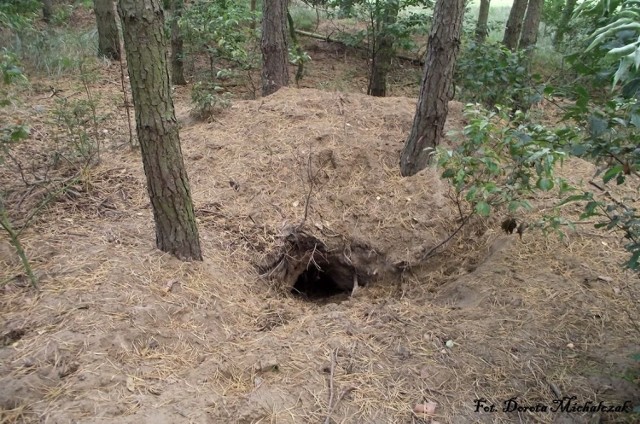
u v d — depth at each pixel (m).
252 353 2.65
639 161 2.06
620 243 3.61
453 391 2.52
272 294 3.69
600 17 2.08
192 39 8.12
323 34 11.05
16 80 5.52
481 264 3.67
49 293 2.75
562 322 2.96
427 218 4.19
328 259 4.20
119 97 6.47
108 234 3.40
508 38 7.86
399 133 5.08
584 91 2.21
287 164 4.59
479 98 5.58
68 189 3.89
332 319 3.07
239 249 3.80
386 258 4.07
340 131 4.96
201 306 2.99
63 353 2.36
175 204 3.12
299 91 6.03
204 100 5.39
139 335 2.59
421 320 3.05
